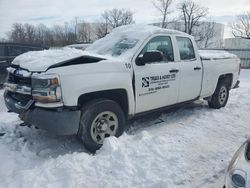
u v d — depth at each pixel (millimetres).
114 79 4211
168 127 5406
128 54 4676
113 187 3240
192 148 4387
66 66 3801
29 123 4078
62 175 3387
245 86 11758
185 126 5484
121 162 3715
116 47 5023
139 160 3834
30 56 4328
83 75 3896
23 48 10117
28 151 4051
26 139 4617
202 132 5168
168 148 4266
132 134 4980
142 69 4688
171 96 5336
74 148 4355
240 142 4730
